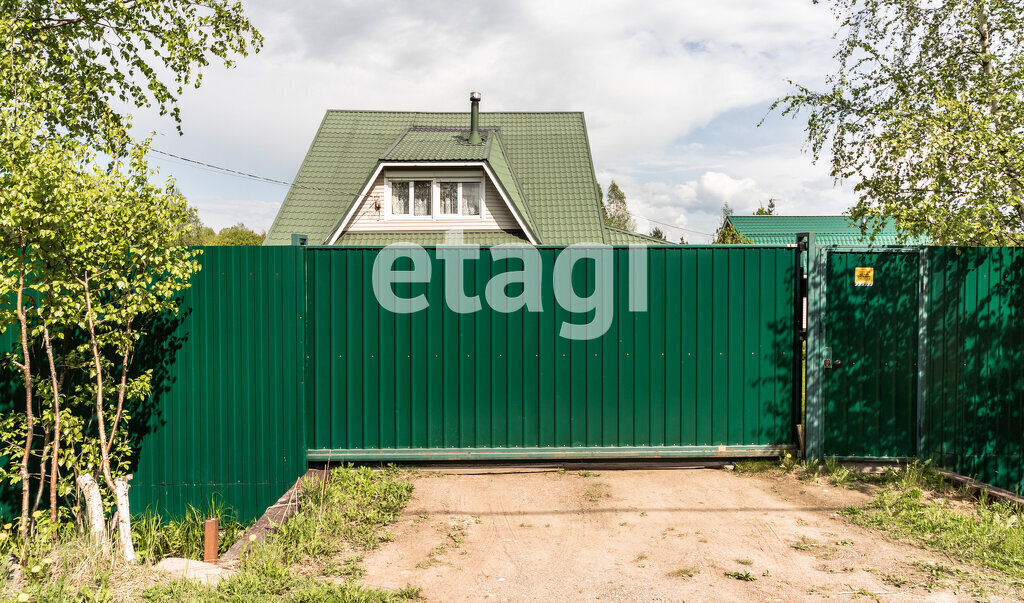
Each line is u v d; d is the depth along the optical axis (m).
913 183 7.60
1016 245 7.21
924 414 6.64
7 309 4.97
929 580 4.14
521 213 15.74
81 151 4.91
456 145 16.66
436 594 4.09
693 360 6.77
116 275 5.03
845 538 4.94
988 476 6.63
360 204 15.84
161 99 8.59
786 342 6.78
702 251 6.77
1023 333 6.65
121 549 4.76
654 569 4.46
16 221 4.51
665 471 6.81
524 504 5.88
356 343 6.69
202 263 6.55
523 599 4.02
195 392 6.55
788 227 34.94
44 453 5.20
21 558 4.39
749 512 5.59
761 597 3.98
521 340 6.75
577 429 6.77
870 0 11.41
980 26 10.73
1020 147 6.57
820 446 6.65
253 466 6.58
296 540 4.85
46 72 7.53
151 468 6.51
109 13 8.02
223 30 8.78
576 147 18.56
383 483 6.26
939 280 6.64
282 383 6.59
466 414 6.74
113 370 6.30
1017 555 4.47
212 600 3.78
